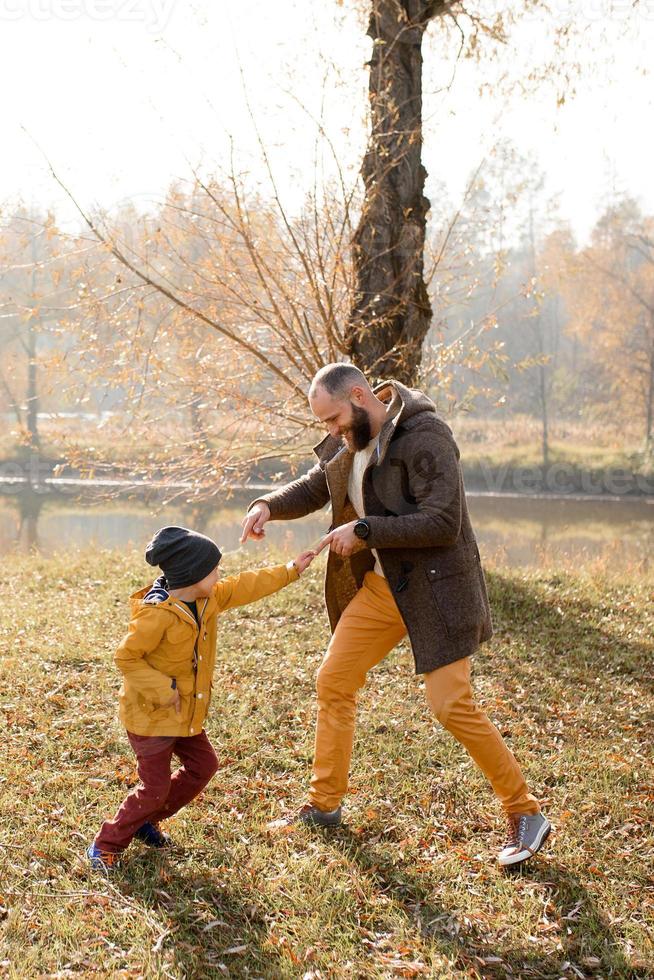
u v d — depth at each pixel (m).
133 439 9.73
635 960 3.12
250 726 4.98
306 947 3.04
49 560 10.30
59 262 8.83
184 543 3.33
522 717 5.54
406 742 4.90
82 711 5.07
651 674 6.68
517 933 3.25
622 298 43.66
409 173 9.02
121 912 3.12
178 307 9.19
